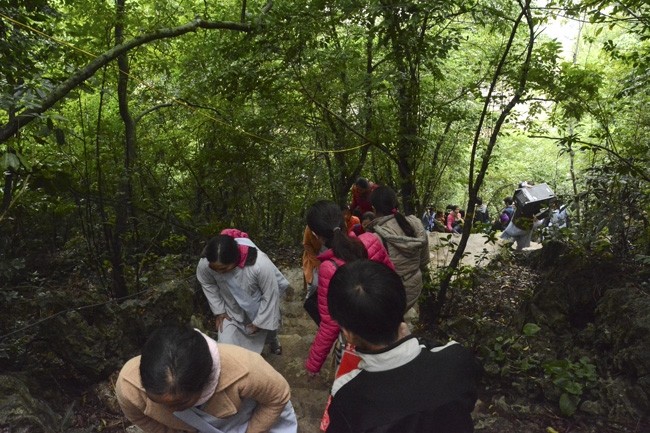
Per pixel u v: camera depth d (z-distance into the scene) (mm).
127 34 5672
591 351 3818
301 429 3688
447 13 4645
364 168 8125
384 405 1421
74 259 5746
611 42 4848
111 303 4336
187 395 1494
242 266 3309
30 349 3859
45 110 3578
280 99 6062
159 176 7109
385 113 5859
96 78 5605
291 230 8281
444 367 1470
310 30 4859
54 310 4082
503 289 5586
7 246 4930
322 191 8375
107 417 3715
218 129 6598
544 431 3422
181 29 4875
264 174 7023
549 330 4191
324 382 4328
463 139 7441
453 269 4742
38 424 3104
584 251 4438
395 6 4285
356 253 2762
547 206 6270
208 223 6633
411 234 3906
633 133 5590
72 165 4449
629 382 3398
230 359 1738
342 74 5934
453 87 7227
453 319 4793
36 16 3883
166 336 1513
